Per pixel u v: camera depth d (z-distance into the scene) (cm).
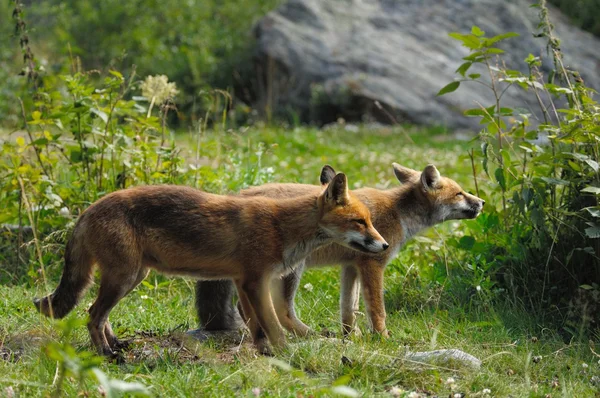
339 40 3250
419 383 830
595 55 3325
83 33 3228
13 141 1902
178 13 3391
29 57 1425
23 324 978
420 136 2748
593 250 1098
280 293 1038
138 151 1334
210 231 918
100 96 1334
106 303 896
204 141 2047
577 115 1117
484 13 3434
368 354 873
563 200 1178
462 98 3073
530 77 1174
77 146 1356
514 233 1186
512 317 1078
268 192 1071
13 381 745
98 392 759
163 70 3055
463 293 1155
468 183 1973
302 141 2475
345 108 3059
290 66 3150
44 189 1319
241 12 3575
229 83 3209
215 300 1036
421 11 3434
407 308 1157
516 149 2092
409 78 3138
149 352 928
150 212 916
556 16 3572
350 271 1093
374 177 2011
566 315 1082
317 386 797
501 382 836
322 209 949
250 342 998
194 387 786
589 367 910
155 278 1227
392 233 1102
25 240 1304
